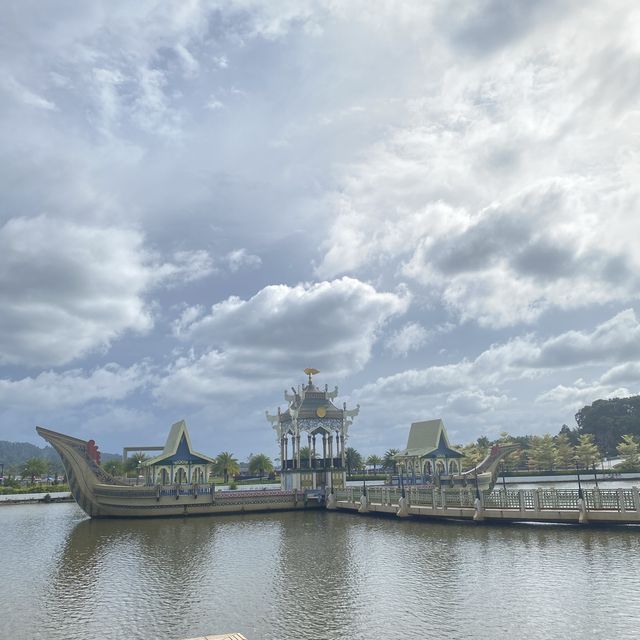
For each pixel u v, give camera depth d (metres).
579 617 25.14
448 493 58.00
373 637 23.78
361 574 34.88
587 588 29.28
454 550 40.84
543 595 28.53
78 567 39.78
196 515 71.44
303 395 85.38
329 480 82.75
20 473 165.50
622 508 45.19
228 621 26.48
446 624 25.00
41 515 79.88
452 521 55.00
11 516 78.94
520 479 154.00
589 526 46.53
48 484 144.25
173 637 24.55
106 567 39.56
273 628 25.28
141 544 49.22
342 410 85.88
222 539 50.94
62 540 52.72
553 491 49.47
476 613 26.30
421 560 38.06
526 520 49.84
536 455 176.00
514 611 26.33
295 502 76.19
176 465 73.75
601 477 156.00
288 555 41.84
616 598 27.42
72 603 30.25
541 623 24.61
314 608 28.08
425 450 86.69
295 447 82.69
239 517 69.62
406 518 60.28
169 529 59.09
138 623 26.58
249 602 29.52
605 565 33.72
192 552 44.59
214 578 35.22
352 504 70.75
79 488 70.94
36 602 30.53
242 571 36.97
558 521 48.06
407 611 27.02
